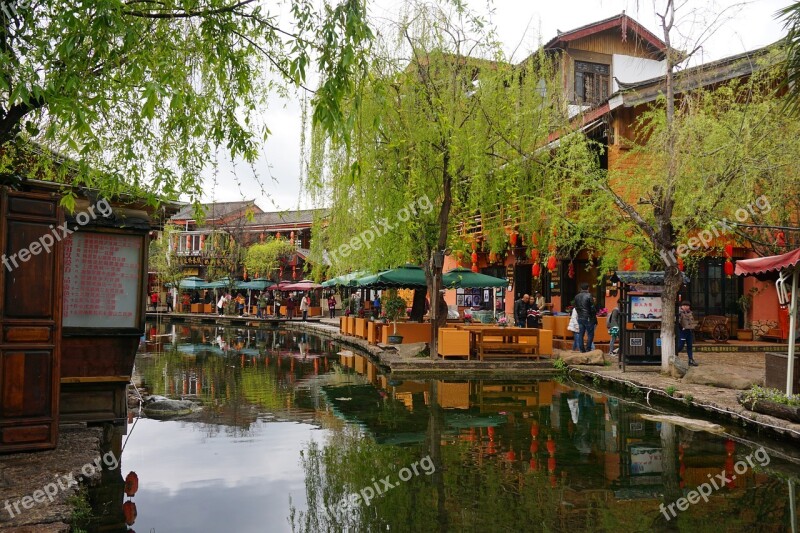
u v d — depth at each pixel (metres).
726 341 18.31
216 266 41.16
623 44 22.22
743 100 13.91
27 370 5.92
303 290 39.53
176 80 5.68
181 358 17.00
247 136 6.43
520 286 25.45
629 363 12.96
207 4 5.93
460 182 14.72
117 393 7.40
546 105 15.55
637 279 12.97
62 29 4.83
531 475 6.12
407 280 17.38
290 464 6.48
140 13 5.09
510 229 16.80
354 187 14.81
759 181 11.76
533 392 11.48
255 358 17.30
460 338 14.84
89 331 7.17
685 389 10.20
